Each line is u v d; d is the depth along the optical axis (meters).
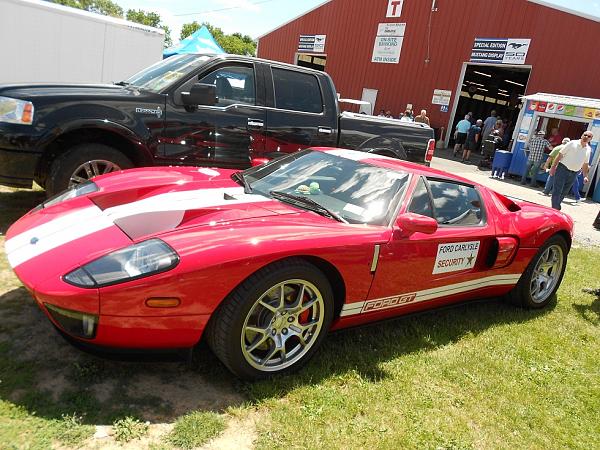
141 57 10.44
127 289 2.14
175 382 2.51
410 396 2.71
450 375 3.01
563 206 11.34
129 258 2.24
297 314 2.66
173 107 4.81
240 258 2.34
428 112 20.50
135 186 3.20
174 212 2.73
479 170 16.08
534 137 14.02
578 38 15.86
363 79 22.69
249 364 2.51
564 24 16.16
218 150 5.12
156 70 5.28
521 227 3.96
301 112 5.61
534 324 4.10
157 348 2.33
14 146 4.16
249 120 5.23
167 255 2.26
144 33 10.31
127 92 4.71
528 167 14.11
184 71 4.96
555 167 9.32
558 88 16.42
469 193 3.78
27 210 4.91
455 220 3.51
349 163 3.59
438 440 2.40
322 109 5.79
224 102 5.14
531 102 14.41
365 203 3.19
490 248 3.71
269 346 2.64
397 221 2.97
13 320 2.84
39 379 2.35
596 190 12.89
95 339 2.21
